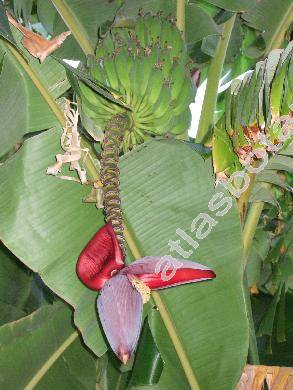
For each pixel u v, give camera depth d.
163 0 1.59
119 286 0.87
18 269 1.86
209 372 1.28
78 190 1.32
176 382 1.32
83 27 1.63
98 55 1.29
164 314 1.30
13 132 1.36
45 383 1.41
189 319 1.29
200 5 1.81
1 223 1.30
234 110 1.30
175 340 1.30
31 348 1.42
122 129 1.16
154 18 1.32
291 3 1.73
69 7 1.62
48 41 1.23
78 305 1.31
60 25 1.67
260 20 1.75
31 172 1.32
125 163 1.31
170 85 1.25
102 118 1.28
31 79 1.31
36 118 1.35
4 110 1.35
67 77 1.27
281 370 1.33
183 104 1.29
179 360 1.32
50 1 1.69
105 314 0.86
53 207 1.32
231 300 1.27
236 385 1.26
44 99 1.33
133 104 1.25
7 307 1.79
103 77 1.26
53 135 1.33
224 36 1.70
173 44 1.29
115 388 1.61
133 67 1.23
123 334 0.84
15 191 1.32
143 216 1.30
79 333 1.50
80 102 1.30
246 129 1.24
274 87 1.23
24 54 1.24
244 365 1.26
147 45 1.27
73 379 1.46
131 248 1.29
